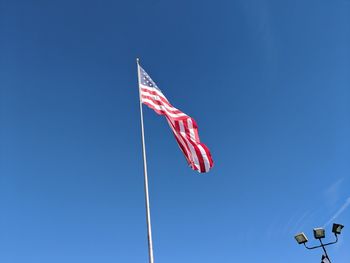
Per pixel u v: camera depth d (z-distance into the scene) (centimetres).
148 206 1486
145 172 1573
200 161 1730
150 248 1371
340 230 1927
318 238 1939
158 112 1797
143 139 1670
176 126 1775
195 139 1762
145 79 1853
